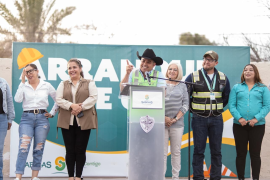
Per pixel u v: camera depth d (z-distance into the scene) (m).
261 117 4.65
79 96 4.69
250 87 4.86
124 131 5.64
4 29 14.67
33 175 4.72
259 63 5.89
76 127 4.68
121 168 5.61
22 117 4.75
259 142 4.70
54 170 5.54
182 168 5.64
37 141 4.72
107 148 5.61
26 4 15.10
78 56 5.68
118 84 5.69
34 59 5.48
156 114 3.75
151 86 3.77
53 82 5.64
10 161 5.48
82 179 5.25
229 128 5.65
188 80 4.88
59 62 5.66
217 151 4.72
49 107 5.59
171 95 4.86
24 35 15.12
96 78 5.67
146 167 3.71
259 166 4.70
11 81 5.77
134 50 5.72
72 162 4.67
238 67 5.73
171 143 4.91
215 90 4.73
